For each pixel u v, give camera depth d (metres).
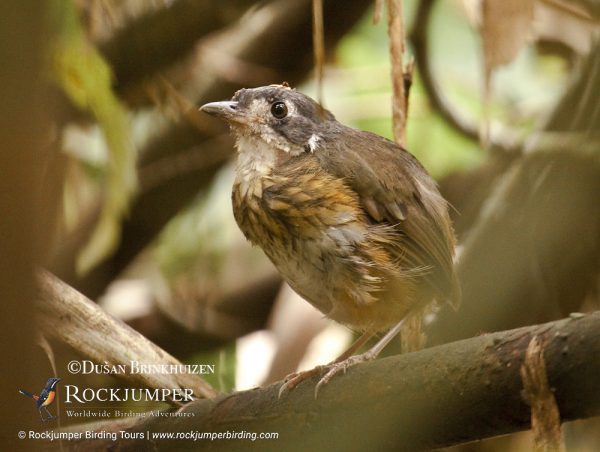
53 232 9.15
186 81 12.65
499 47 9.40
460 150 13.76
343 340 11.11
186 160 12.64
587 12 10.84
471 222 11.95
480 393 5.75
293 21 12.36
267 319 12.88
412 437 6.21
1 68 3.13
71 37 8.21
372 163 8.84
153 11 11.03
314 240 8.54
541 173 9.28
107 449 7.15
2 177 3.20
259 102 9.38
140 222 12.65
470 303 9.09
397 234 8.66
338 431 6.46
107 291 12.56
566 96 9.97
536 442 5.44
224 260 13.18
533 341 5.52
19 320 3.41
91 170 11.89
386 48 14.84
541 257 8.96
